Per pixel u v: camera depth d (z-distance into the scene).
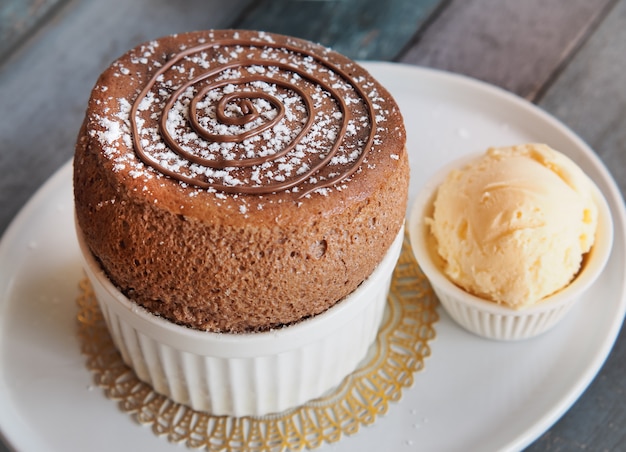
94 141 0.30
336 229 0.30
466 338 0.36
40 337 0.35
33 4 0.48
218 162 0.30
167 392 0.33
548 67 0.46
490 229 0.34
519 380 0.34
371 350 0.35
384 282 0.32
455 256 0.35
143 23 0.48
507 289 0.34
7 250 0.37
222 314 0.30
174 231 0.29
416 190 0.40
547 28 0.48
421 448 0.32
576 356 0.35
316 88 0.33
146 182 0.29
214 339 0.30
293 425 0.33
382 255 0.32
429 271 0.35
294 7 0.48
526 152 0.36
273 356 0.31
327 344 0.32
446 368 0.35
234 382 0.32
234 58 0.33
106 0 0.48
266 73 0.33
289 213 0.29
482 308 0.34
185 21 0.48
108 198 0.30
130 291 0.31
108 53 0.47
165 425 0.33
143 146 0.30
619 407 0.35
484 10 0.49
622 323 0.37
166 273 0.29
